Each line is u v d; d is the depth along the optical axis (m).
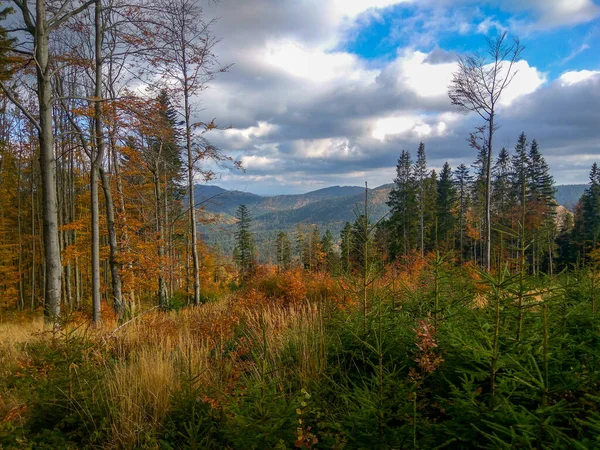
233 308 7.71
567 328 3.56
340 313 5.05
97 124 10.98
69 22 10.55
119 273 12.75
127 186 14.60
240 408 2.81
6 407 3.74
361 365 3.97
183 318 8.30
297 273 10.29
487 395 2.50
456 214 37.84
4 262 22.73
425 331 3.03
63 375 3.63
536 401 2.44
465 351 2.81
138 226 13.48
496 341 2.52
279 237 50.78
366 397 2.59
